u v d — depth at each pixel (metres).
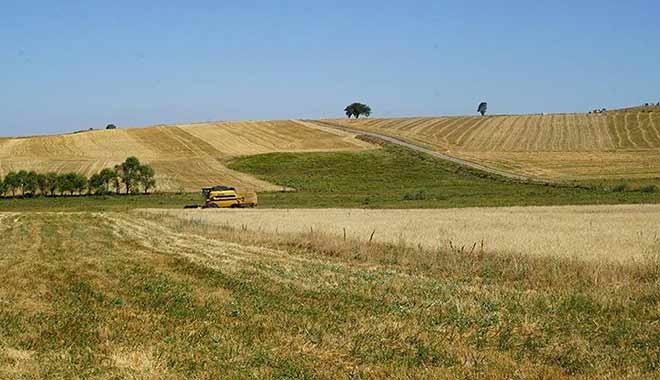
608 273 17.22
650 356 10.44
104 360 10.44
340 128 135.88
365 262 21.86
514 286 16.81
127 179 79.50
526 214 41.38
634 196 63.00
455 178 89.25
